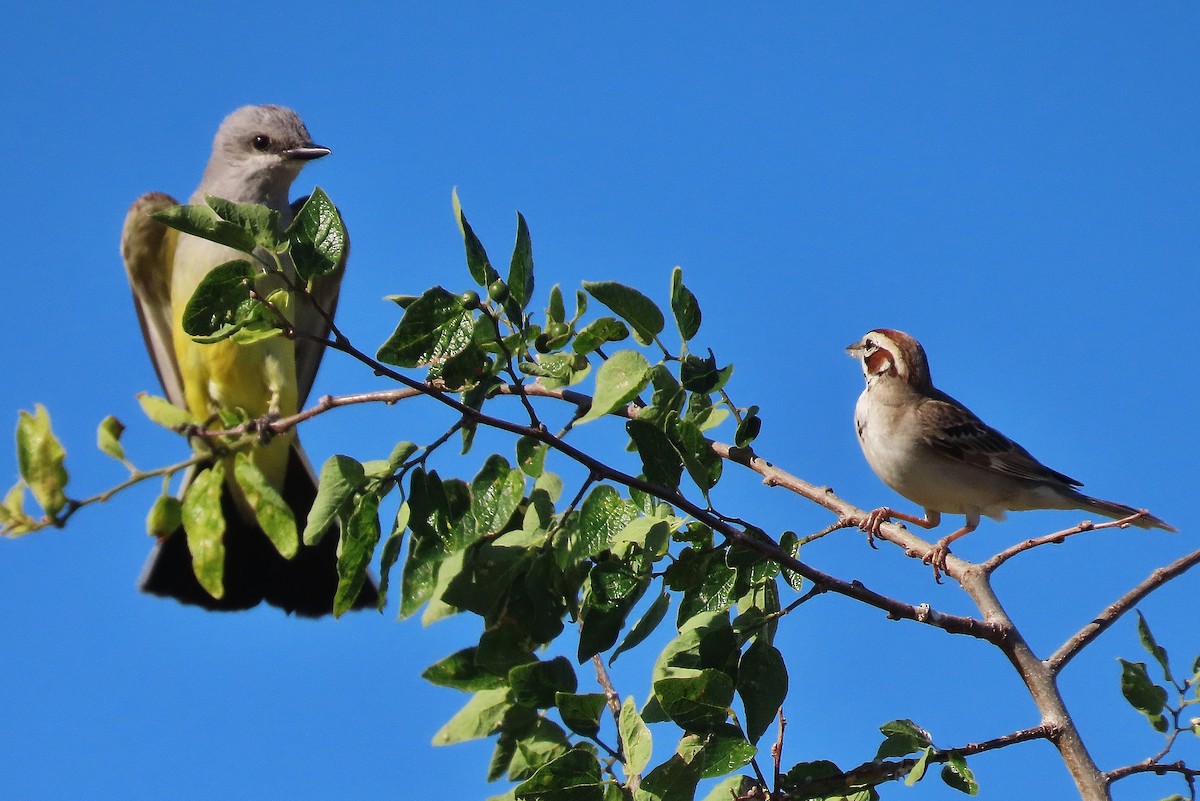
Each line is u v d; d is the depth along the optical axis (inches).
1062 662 375.6
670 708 335.0
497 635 358.0
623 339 399.9
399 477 350.9
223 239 331.6
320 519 345.1
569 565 360.8
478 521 355.3
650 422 362.0
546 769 326.0
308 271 335.3
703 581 374.9
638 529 362.0
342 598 354.6
